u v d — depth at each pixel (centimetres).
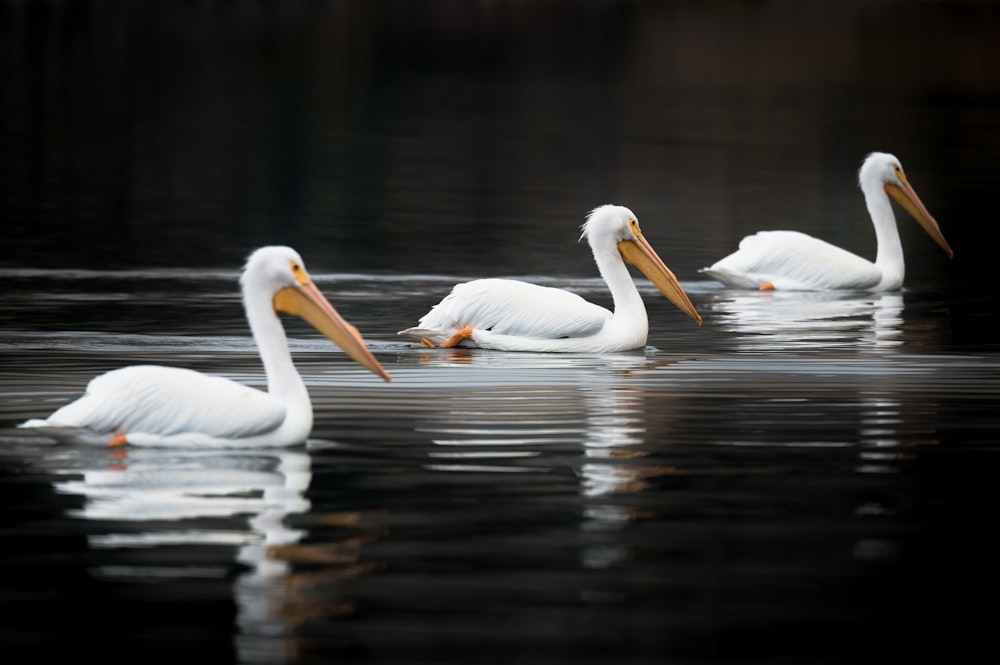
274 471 1062
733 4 9938
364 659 741
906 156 3906
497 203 3072
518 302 1630
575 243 2555
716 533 934
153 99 4969
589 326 1620
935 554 896
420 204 3039
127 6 8400
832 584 845
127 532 914
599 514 973
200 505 970
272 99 5088
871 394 1382
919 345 1678
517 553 891
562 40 7625
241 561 868
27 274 2116
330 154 3828
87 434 1092
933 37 7906
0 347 1572
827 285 2172
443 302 1664
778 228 2812
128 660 737
